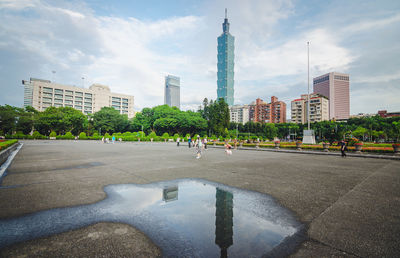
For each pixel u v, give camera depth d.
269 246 2.66
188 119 63.91
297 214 3.80
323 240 2.81
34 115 65.62
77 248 2.59
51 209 4.00
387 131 58.53
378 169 9.22
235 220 3.52
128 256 2.42
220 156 15.06
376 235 2.96
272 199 4.71
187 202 4.49
